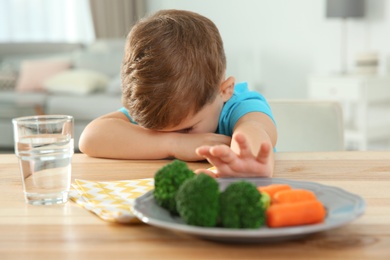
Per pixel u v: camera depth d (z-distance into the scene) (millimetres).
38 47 6074
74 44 6039
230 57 6078
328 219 692
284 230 631
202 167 1175
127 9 6547
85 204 846
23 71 5594
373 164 1134
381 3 4508
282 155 1252
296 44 5438
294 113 1678
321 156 1231
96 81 5148
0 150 4871
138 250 666
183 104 1124
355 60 4359
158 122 1155
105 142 1268
